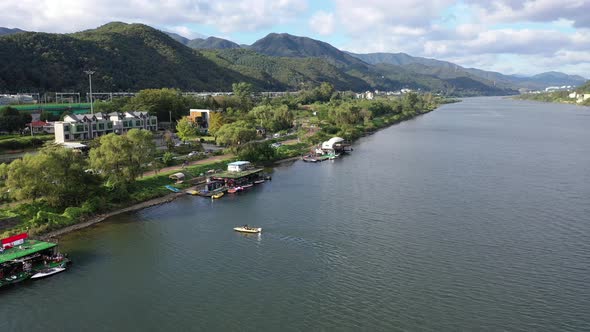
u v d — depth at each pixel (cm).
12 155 18338
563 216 12100
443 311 7619
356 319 7425
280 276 8881
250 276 8900
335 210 12912
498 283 8506
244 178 16325
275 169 19188
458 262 9381
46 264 9269
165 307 7844
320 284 8550
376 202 13625
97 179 13338
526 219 11900
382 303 7875
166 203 13862
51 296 8194
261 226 11644
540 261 9394
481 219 11938
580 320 7338
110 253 9988
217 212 12900
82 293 8300
